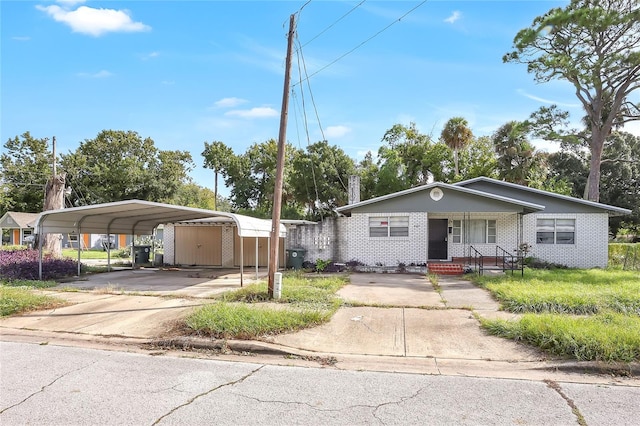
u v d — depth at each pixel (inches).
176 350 263.3
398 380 208.8
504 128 1386.6
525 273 597.3
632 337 238.8
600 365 221.1
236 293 416.8
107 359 242.2
